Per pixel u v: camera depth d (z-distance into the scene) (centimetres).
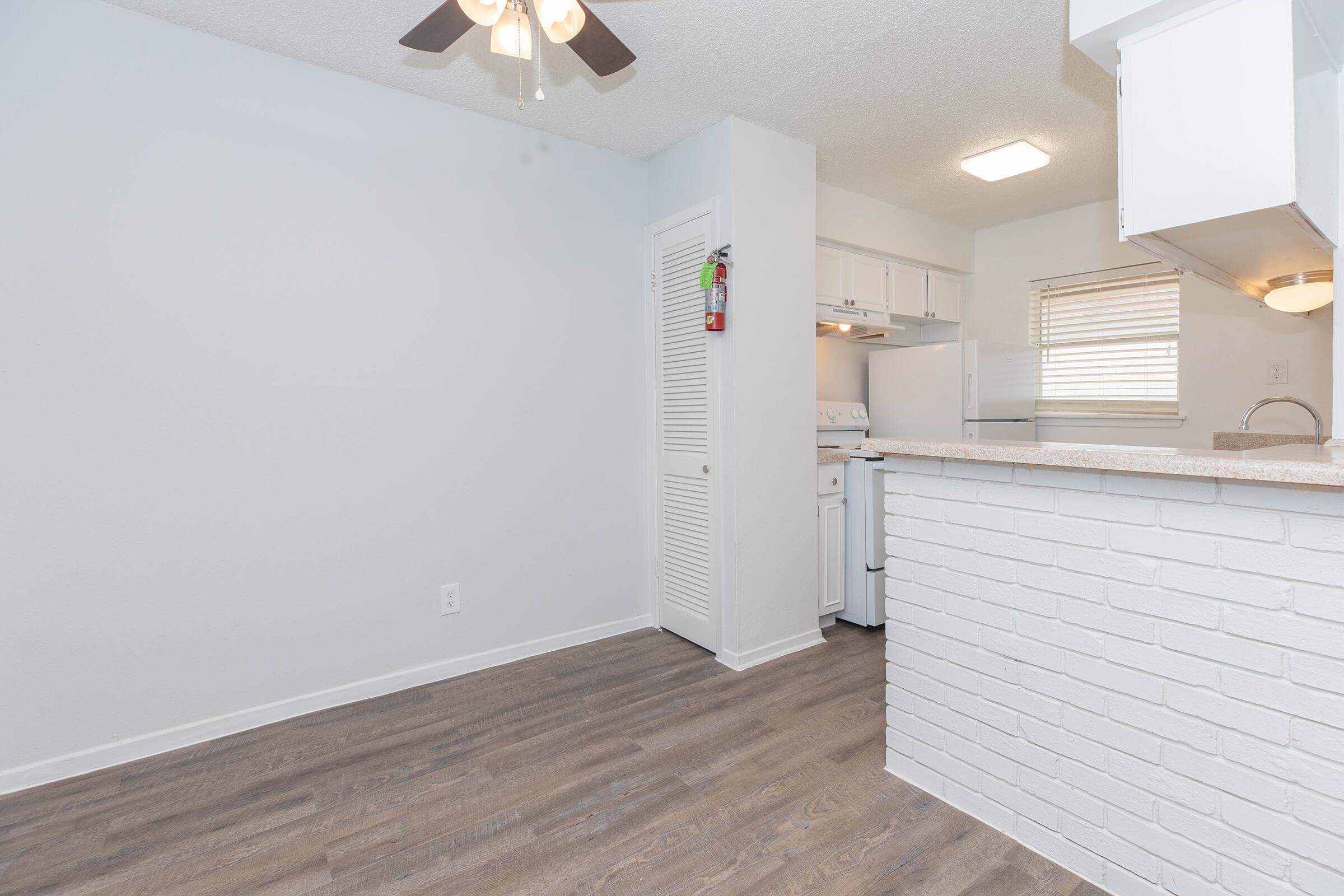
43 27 187
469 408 261
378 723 222
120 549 198
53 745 190
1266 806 118
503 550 271
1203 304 348
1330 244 163
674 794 179
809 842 159
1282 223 146
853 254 369
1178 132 146
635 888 145
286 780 189
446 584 257
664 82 239
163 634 205
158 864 154
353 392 236
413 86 242
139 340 200
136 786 186
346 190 234
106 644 197
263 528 220
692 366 287
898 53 222
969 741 169
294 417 225
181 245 206
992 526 161
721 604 275
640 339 312
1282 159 133
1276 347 324
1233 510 121
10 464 184
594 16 154
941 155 310
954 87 245
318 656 231
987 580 163
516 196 273
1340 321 169
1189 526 127
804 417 291
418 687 251
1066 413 403
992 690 163
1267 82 134
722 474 273
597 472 298
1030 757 155
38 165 186
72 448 191
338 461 234
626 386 308
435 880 148
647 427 316
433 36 159
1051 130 283
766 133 277
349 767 195
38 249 186
